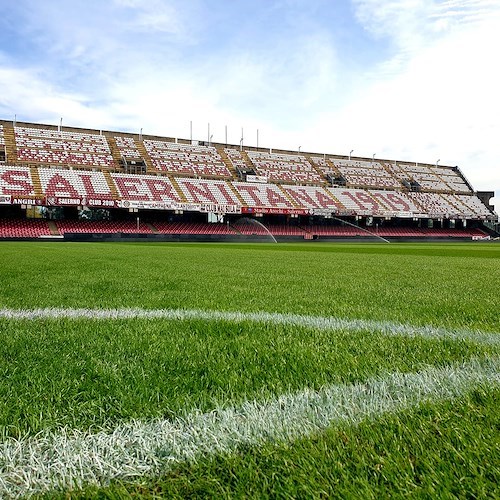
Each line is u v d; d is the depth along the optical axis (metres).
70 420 1.24
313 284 4.80
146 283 4.81
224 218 42.19
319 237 42.69
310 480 0.91
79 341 2.12
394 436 1.10
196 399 1.37
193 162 43.16
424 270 7.12
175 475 0.99
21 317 2.79
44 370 1.66
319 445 1.07
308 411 1.27
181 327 2.46
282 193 43.31
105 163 38.69
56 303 3.38
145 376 1.58
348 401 1.34
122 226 37.38
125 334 2.28
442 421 1.18
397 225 49.78
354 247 23.80
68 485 0.96
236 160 45.94
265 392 1.42
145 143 42.97
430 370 1.64
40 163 35.94
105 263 8.12
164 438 1.14
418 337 2.21
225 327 2.45
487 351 1.92
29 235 32.84
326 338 2.19
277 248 20.86
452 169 58.84
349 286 4.62
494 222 53.00
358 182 49.47
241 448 1.08
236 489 0.91
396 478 0.92
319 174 48.50
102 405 1.34
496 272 6.73
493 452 1.01
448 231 50.97
